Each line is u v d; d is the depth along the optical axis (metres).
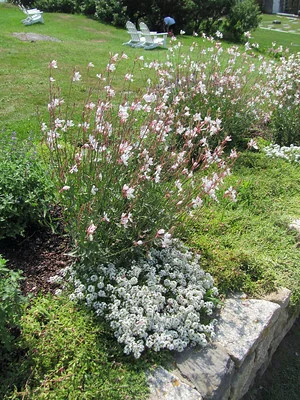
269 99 6.03
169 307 2.83
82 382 2.30
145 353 2.57
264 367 3.31
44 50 10.14
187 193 3.25
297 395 3.20
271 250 3.77
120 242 3.08
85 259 2.97
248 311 3.03
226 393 2.60
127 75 3.83
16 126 5.66
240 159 5.20
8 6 16.50
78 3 16.48
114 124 3.50
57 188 3.21
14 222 3.28
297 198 4.65
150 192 3.11
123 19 15.18
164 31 15.69
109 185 3.00
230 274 3.25
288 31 23.81
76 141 3.22
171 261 3.18
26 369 2.32
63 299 2.75
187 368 2.52
